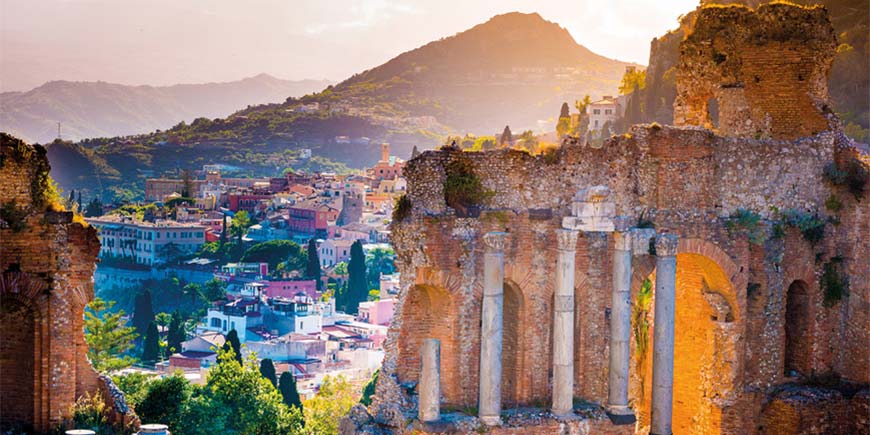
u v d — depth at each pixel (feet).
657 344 179.01
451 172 168.86
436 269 165.48
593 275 177.68
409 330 168.45
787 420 193.98
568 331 168.35
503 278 166.40
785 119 210.59
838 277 204.54
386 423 163.12
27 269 147.95
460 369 167.32
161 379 223.92
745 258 193.26
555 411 168.35
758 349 196.13
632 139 183.93
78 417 150.82
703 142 188.55
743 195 194.59
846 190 204.44
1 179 146.41
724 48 214.90
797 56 209.26
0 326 150.20
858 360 202.59
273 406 272.10
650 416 192.85
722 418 191.83
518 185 172.65
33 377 148.66
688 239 186.60
